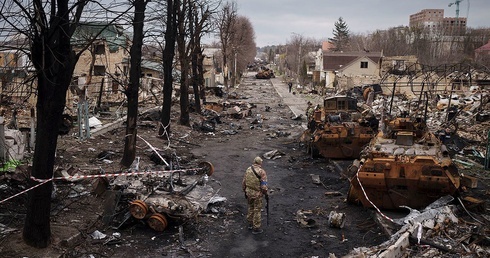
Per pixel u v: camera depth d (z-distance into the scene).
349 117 18.95
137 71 14.20
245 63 96.50
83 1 7.46
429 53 63.47
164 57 19.78
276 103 45.88
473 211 10.13
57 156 14.28
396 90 38.91
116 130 20.81
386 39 85.38
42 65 7.16
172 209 9.38
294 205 11.63
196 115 29.47
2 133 12.63
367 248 8.16
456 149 17.66
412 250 7.88
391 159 10.27
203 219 10.25
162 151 17.19
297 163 17.14
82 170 12.79
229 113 32.56
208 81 61.81
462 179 11.30
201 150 19.52
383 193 10.35
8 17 7.16
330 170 15.84
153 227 9.29
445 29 86.44
